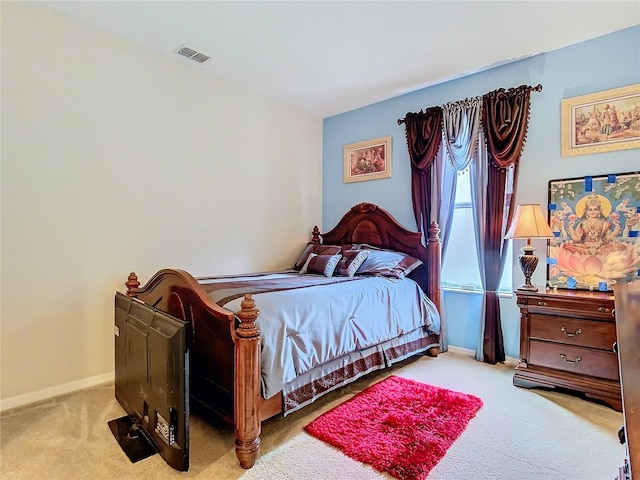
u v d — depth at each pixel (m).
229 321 1.86
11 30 2.42
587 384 2.47
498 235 3.25
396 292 3.10
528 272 2.81
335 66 3.37
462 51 3.07
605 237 2.80
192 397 2.21
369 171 4.29
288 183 4.34
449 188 3.64
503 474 1.72
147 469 1.78
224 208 3.68
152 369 1.92
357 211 4.23
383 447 1.93
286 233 4.33
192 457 1.87
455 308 3.64
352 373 2.57
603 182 2.82
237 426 1.79
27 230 2.50
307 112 4.55
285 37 2.88
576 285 2.89
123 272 2.97
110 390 2.71
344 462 1.82
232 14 2.58
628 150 2.73
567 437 2.03
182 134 3.34
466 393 2.59
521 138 3.16
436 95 3.75
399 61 3.26
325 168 4.74
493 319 3.26
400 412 2.31
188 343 1.73
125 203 2.98
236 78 3.64
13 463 1.82
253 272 3.96
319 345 2.25
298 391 2.14
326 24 2.69
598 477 1.69
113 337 2.91
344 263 3.55
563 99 3.00
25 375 2.51
